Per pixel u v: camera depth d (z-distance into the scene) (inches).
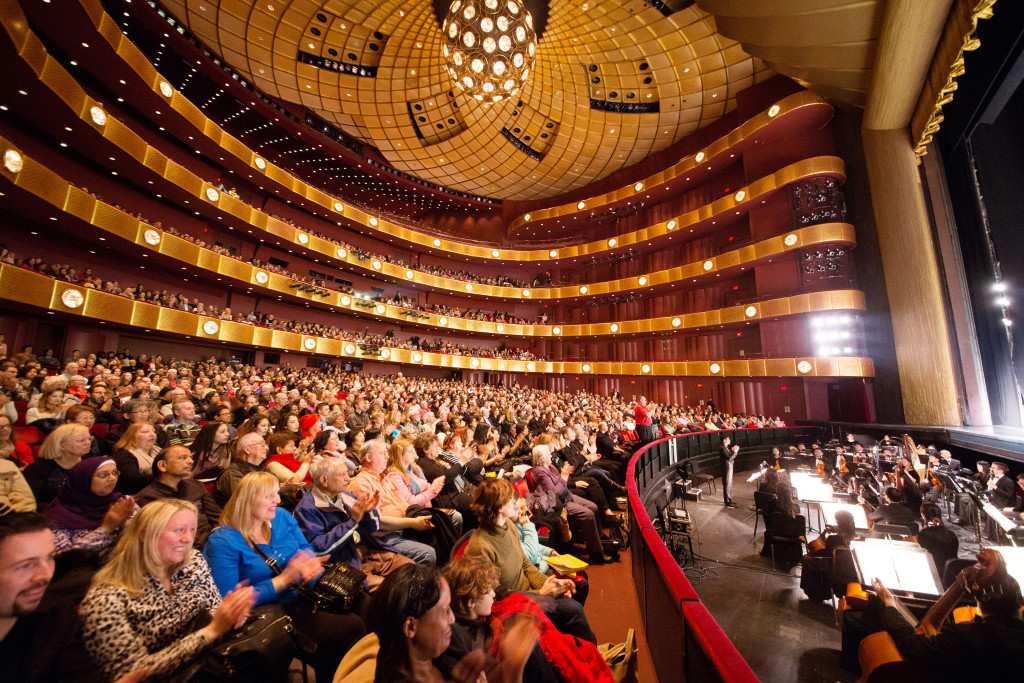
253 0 719.1
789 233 759.7
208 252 667.4
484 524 108.0
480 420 369.1
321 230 1002.7
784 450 571.8
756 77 843.4
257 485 92.7
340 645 86.5
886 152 605.6
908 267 584.7
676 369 940.6
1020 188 419.5
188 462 118.6
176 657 62.2
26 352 379.6
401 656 55.6
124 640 64.4
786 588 198.1
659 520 246.2
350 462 181.8
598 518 207.3
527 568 112.7
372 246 1107.3
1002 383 480.7
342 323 1018.7
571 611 97.3
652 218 1114.7
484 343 1234.0
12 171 382.0
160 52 732.0
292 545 100.7
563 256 1197.7
